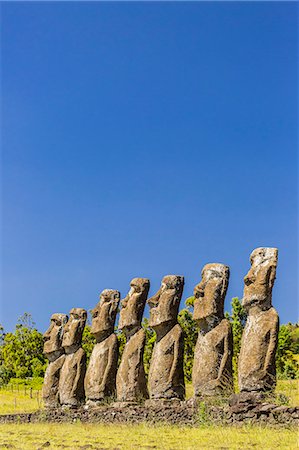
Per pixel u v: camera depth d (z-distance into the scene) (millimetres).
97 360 31297
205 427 22484
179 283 28750
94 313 32188
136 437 21828
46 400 34750
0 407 41625
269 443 18391
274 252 24594
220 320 26188
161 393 27266
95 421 28000
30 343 70000
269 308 24094
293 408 21250
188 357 41875
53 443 21438
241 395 23016
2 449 20094
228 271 26859
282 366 43656
